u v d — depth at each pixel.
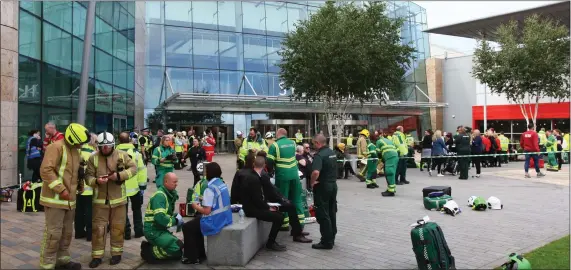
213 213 6.04
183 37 31.61
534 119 26.69
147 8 30.75
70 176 5.64
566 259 5.86
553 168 18.44
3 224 8.02
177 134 20.34
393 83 19.50
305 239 7.21
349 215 9.34
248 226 6.18
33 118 13.34
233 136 31.58
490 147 20.77
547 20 27.33
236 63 32.94
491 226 8.13
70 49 16.23
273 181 8.92
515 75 26.11
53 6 14.78
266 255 6.49
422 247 5.40
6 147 11.12
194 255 6.13
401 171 14.63
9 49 11.27
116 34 22.12
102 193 6.00
